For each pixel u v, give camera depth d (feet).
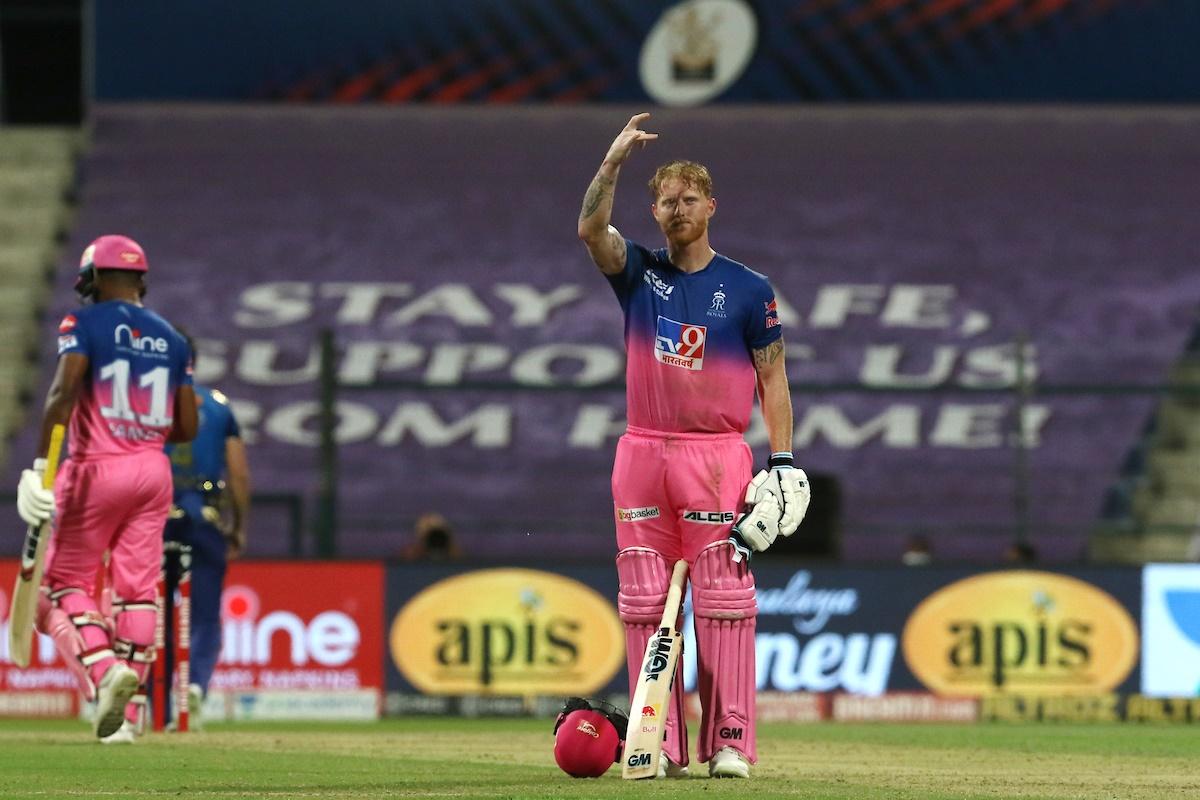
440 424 248.52
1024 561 160.66
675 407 71.67
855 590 156.97
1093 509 234.17
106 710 86.12
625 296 72.54
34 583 86.63
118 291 92.68
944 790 67.15
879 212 286.05
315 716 153.07
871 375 252.21
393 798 59.98
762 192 289.94
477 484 239.71
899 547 232.53
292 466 241.14
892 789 67.15
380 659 154.40
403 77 297.94
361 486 238.27
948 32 292.40
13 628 87.45
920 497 235.61
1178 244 279.49
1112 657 156.97
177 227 283.18
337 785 67.36
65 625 89.04
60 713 149.69
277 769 77.87
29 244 281.54
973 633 157.07
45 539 86.43
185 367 94.43
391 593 154.81
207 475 117.08
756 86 294.05
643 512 72.33
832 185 291.79
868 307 266.36
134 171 294.25
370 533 230.68
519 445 245.86
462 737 113.80
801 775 75.36
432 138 302.66
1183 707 156.56
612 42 295.28
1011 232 281.54
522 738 112.37
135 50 299.58
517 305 268.82
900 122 302.86
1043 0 291.99
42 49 327.06
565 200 290.35
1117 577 157.69
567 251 280.72
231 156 298.35
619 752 71.67
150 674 115.75
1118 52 291.99
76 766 79.41
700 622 72.18
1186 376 252.62
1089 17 292.20
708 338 71.46
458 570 155.43
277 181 293.43
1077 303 266.98
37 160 296.51
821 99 293.02
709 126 301.43
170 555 115.75
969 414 247.50
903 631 156.66
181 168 295.28
